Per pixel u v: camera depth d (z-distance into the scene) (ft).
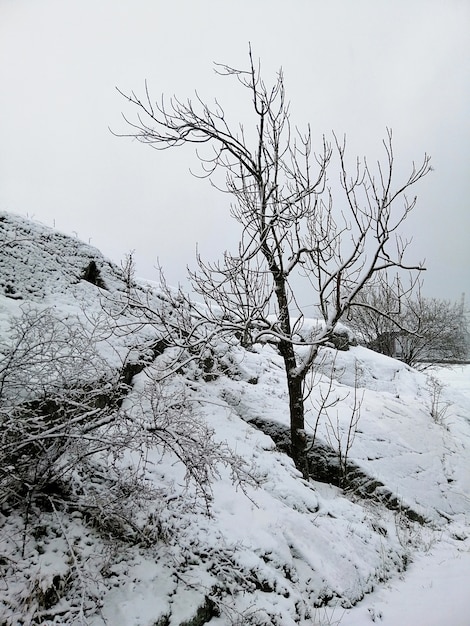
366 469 28.96
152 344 25.31
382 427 35.76
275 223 26.43
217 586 14.75
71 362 14.34
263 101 26.89
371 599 18.53
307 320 55.06
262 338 26.35
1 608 11.30
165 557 14.87
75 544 13.74
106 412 14.51
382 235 24.30
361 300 76.54
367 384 49.70
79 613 11.73
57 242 29.09
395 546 23.26
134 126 27.78
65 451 14.24
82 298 27.27
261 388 33.71
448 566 22.44
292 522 19.38
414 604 18.07
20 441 12.62
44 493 14.46
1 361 13.78
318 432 30.55
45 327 13.87
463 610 17.07
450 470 34.63
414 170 24.09
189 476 14.78
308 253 26.96
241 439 24.79
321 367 48.83
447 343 82.89
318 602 16.75
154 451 19.80
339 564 18.88
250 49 26.23
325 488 27.94
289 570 17.11
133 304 24.91
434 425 40.63
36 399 14.11
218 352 32.14
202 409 26.81
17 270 25.07
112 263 32.63
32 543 13.24
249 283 26.40
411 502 28.84
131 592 13.24
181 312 25.95
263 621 14.32
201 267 26.02
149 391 15.61
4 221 26.71
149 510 15.72
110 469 16.76
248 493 19.90
